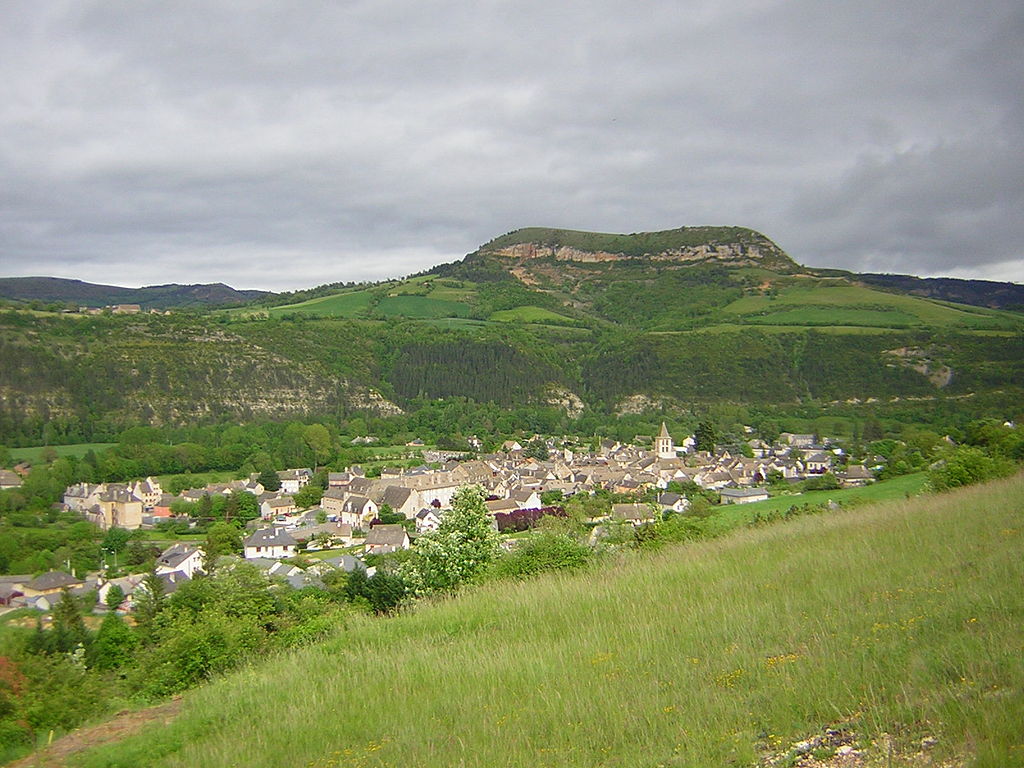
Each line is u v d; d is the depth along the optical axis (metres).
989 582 10.82
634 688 9.75
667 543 26.91
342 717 10.78
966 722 6.65
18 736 13.17
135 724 12.63
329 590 38.59
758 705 8.27
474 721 9.70
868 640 9.48
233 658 17.61
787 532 22.33
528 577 22.25
